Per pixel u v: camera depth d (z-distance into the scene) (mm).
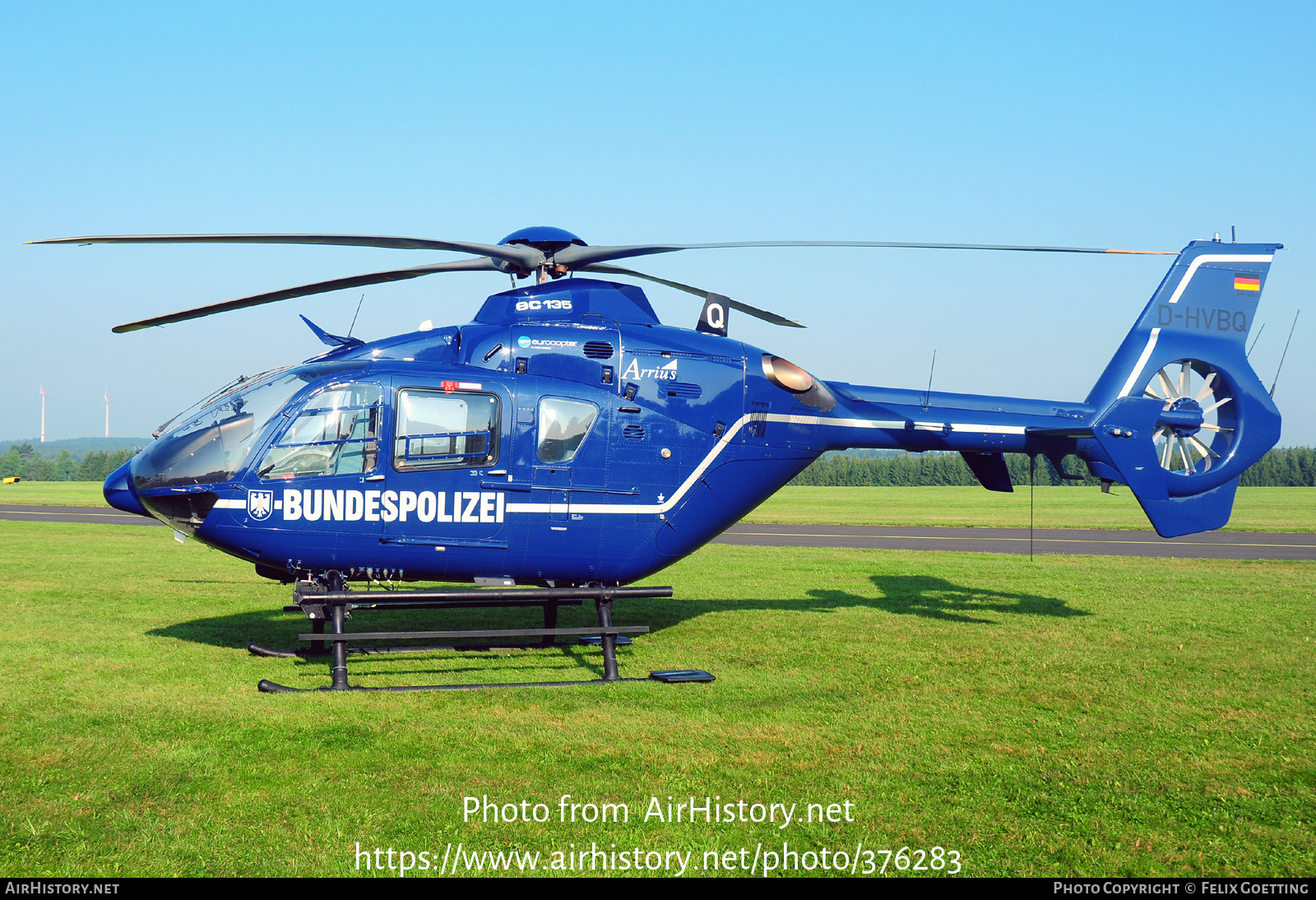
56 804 5172
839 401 10648
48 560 17984
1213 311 11844
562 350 9156
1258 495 71938
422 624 11789
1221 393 11984
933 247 9188
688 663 9273
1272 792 5629
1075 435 11328
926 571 17906
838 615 12438
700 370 9578
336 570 8648
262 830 4863
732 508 9805
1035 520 38625
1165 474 11641
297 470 8453
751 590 15070
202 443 8438
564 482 8992
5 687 7848
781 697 7879
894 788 5633
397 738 6531
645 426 9273
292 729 6695
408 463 8617
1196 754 6367
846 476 117312
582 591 8641
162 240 8148
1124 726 7051
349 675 8633
